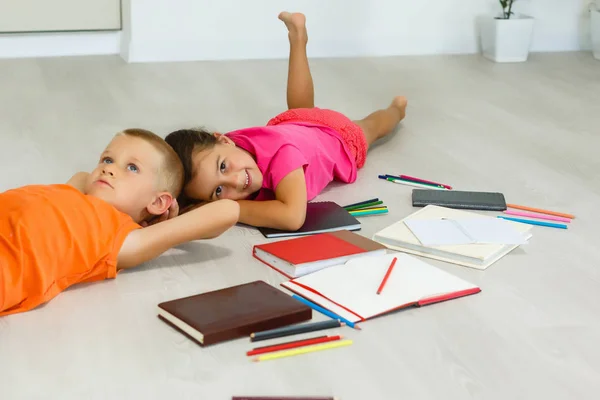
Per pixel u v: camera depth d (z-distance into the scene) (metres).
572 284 1.74
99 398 1.29
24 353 1.41
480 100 3.39
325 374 1.38
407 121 3.04
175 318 1.50
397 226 1.96
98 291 1.63
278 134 2.06
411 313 1.59
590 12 4.43
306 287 1.64
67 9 3.90
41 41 3.94
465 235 1.90
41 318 1.53
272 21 4.09
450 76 3.84
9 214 1.55
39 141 2.65
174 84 3.51
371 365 1.41
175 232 1.69
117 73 3.67
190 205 1.99
